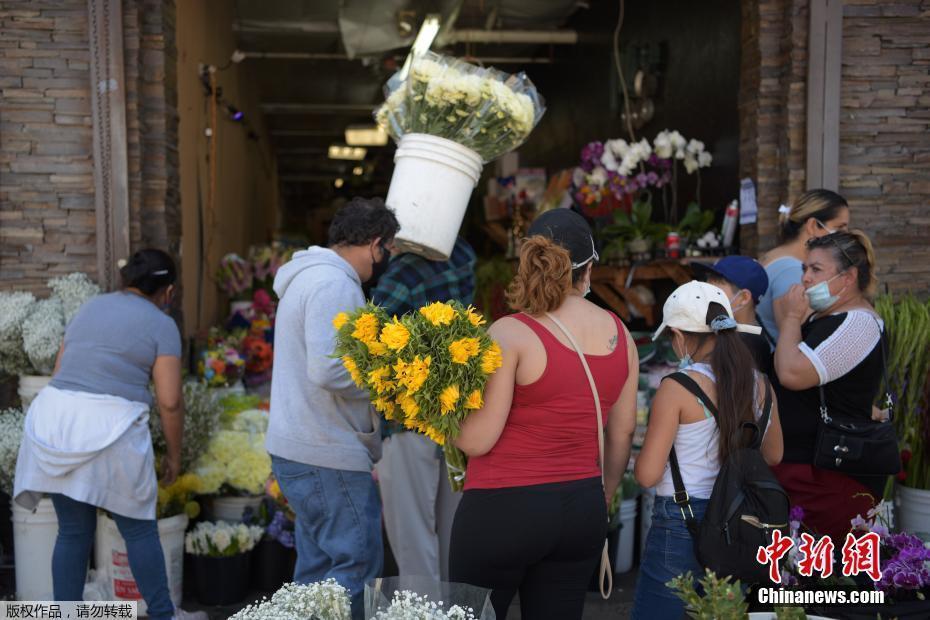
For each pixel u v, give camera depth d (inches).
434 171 116.3
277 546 144.2
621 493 148.8
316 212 871.7
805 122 156.3
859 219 159.3
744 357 86.0
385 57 332.2
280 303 105.7
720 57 193.2
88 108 151.9
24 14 150.0
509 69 399.5
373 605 68.2
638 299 199.9
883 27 157.2
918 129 158.9
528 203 271.7
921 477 139.9
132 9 151.6
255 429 153.6
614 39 263.3
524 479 81.0
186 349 180.4
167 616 117.3
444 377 76.7
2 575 143.6
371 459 106.6
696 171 208.4
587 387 81.7
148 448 116.2
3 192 151.9
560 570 84.5
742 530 81.6
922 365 139.3
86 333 116.0
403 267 124.8
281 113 493.4
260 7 290.4
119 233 150.1
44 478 110.4
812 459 106.3
